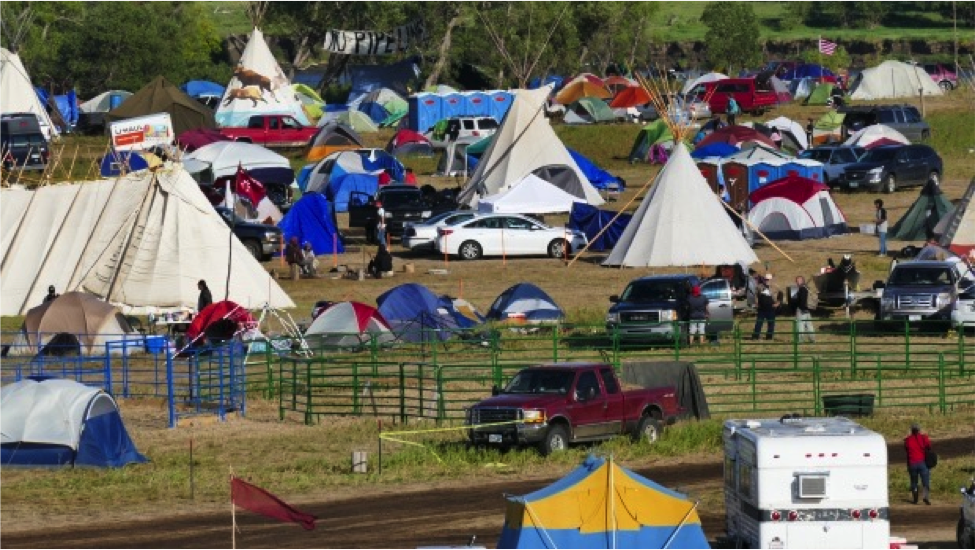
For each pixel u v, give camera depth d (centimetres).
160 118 18888
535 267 19012
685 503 6888
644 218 18812
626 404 10856
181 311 15988
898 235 19900
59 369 14050
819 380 12675
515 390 10775
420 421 11969
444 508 9256
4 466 10788
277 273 18788
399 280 18262
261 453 11100
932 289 15025
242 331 14238
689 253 18412
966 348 14212
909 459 9206
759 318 14475
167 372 12244
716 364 13488
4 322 16050
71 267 16475
